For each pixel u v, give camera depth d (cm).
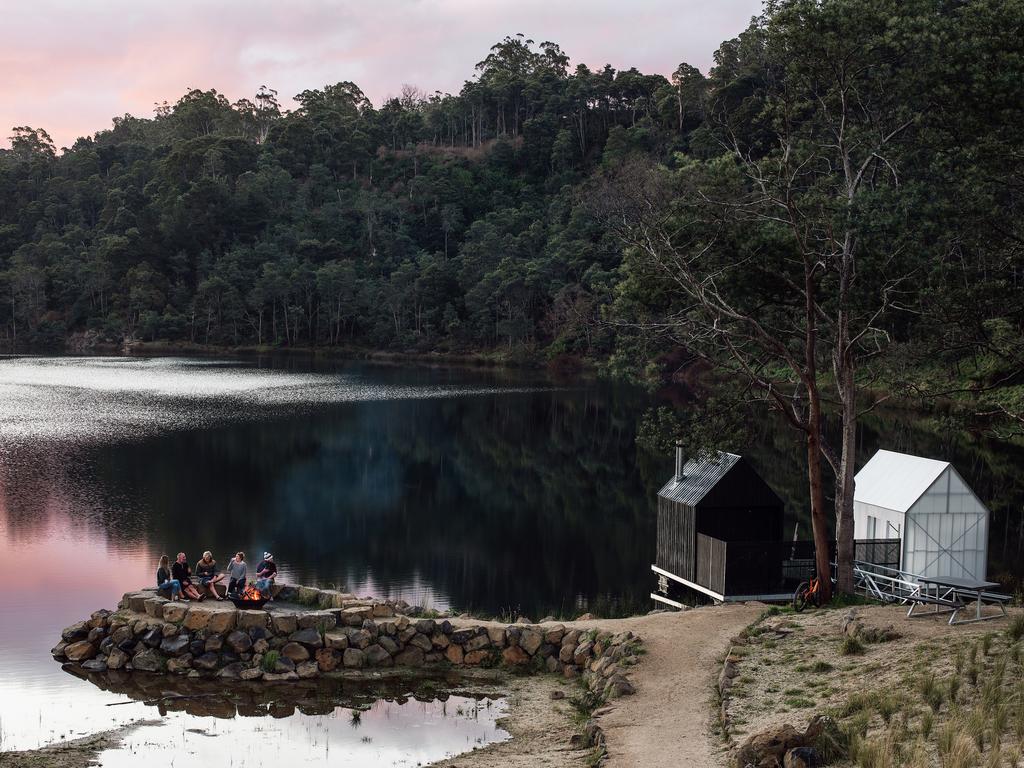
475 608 2872
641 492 5131
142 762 1644
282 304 17612
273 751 1691
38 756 1662
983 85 2152
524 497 4941
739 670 1750
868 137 2333
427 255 18275
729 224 2461
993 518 4081
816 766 1210
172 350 17062
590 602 2959
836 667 1686
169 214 19838
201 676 2091
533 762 1559
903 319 2402
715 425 2498
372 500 4747
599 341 12662
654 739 1496
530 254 16150
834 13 2173
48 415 7675
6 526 3884
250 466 5634
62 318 18725
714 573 2561
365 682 2067
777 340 2500
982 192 2273
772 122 2498
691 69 18700
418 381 11700
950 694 1401
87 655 2198
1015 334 2670
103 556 3412
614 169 16488
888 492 2662
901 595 2412
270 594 2389
